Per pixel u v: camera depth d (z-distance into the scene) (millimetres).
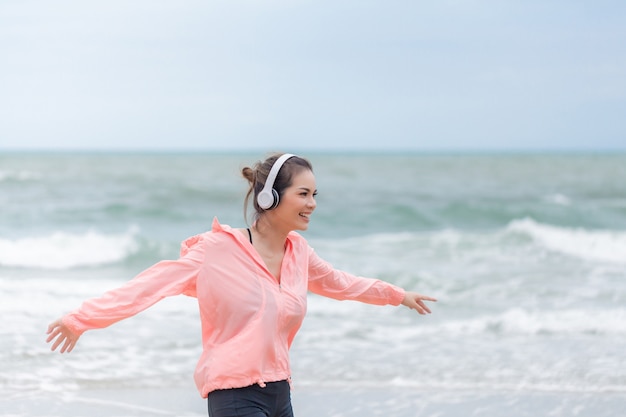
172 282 3170
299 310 3270
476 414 5512
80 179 34125
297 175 3297
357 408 5574
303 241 3482
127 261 12938
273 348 3182
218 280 3188
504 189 38406
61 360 6527
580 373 6586
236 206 24484
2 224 18594
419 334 7984
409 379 6344
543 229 17797
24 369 6246
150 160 84938
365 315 8844
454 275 12172
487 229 22000
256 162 3439
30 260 12492
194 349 7055
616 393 6055
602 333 8102
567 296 10352
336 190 34906
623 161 98688
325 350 7215
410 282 11258
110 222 19688
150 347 7066
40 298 9008
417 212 23281
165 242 13875
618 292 10641
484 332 8117
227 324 3182
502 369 6676
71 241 13734
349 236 20047
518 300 10109
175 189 28594
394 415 5449
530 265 13430
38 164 63312
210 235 3273
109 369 6355
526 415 5512
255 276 3217
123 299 3082
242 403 3113
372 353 7148
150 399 5633
